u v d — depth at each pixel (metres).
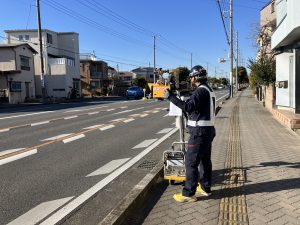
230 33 37.00
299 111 13.52
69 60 54.00
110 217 4.29
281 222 4.33
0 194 5.67
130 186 6.05
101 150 9.18
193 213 4.70
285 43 14.06
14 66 40.56
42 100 37.56
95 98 51.56
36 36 52.66
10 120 16.83
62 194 5.66
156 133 12.35
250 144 9.32
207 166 5.26
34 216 4.77
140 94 45.84
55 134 11.95
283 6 13.83
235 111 20.17
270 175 6.26
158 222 4.45
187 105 4.92
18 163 7.71
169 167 5.88
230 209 4.79
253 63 23.78
